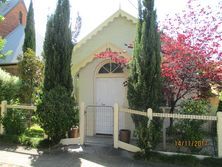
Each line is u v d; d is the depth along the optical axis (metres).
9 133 10.79
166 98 10.61
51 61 10.23
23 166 7.97
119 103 12.32
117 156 9.05
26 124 11.62
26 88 13.70
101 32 12.80
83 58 12.92
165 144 9.25
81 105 10.35
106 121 12.42
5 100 11.52
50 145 9.90
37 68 13.98
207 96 10.50
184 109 9.16
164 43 10.83
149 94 9.18
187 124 8.72
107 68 12.60
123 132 10.20
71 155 9.09
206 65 9.95
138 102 9.26
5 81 12.17
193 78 10.15
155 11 9.50
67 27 10.45
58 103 9.73
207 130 11.20
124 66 11.66
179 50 10.09
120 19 12.54
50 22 10.34
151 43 9.27
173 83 10.27
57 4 10.36
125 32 12.46
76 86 13.27
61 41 10.27
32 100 13.67
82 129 10.32
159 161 8.54
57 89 9.95
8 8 22.25
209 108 10.44
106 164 8.31
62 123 9.72
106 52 11.59
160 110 9.43
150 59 9.24
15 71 17.81
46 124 9.76
